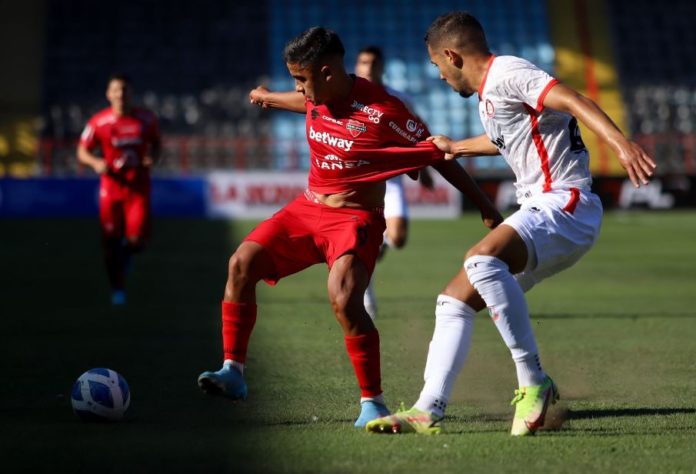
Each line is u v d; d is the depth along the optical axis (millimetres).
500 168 98438
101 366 24641
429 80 110312
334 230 18344
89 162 37688
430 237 70125
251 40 112062
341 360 25688
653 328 32031
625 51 113188
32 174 98625
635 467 14742
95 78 107625
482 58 17391
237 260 18328
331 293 17734
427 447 16000
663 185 92750
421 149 18047
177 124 104500
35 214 86000
